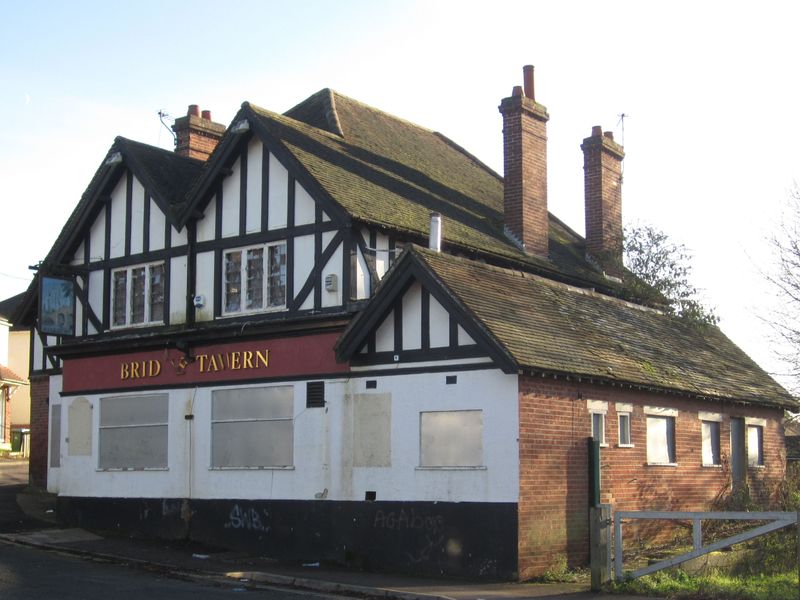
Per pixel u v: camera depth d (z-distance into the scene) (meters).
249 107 19.95
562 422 16.64
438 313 16.88
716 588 13.25
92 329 22.69
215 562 17.64
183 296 21.02
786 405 23.66
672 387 19.27
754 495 22.77
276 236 19.55
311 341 18.70
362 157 22.64
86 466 22.28
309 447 18.44
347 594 14.48
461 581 15.54
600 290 24.97
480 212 24.33
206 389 20.33
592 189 27.17
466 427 16.34
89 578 15.25
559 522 16.28
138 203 22.23
